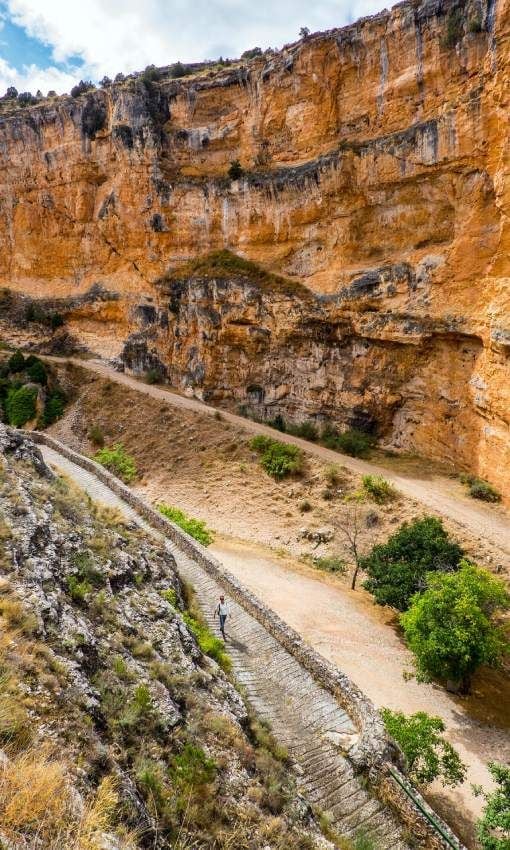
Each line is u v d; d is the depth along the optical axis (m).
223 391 47.75
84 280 61.09
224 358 47.34
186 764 7.56
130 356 54.47
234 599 17.44
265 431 40.78
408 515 28.72
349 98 40.69
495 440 29.83
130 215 55.91
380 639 22.08
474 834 13.65
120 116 54.53
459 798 14.79
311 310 40.84
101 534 13.50
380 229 38.38
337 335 40.41
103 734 7.09
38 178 62.59
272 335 43.84
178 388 51.03
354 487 31.95
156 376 52.69
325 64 41.50
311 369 42.31
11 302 63.25
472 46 30.81
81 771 6.06
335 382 40.94
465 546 25.34
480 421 31.56
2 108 70.50
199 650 11.68
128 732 7.45
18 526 10.71
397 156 35.59
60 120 59.81
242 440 38.16
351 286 38.59
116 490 24.95
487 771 15.86
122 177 55.81
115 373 53.59
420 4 34.16
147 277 55.38
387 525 28.88
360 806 10.73
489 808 11.62
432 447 35.56
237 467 36.31
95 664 8.36
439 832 10.13
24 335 59.72
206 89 51.22
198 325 48.56
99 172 58.69
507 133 27.59
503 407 28.70
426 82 34.56
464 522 27.02
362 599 25.38
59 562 10.55
